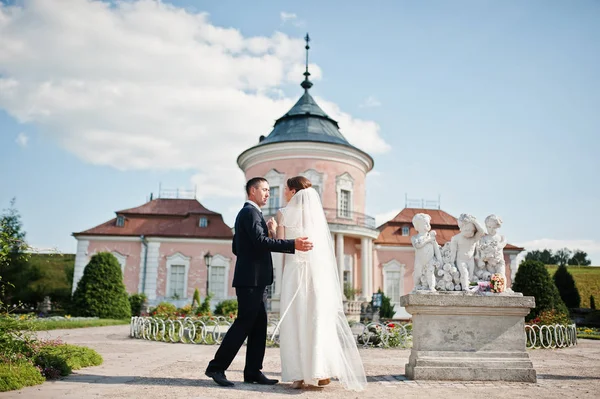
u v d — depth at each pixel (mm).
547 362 9641
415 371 6418
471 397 5195
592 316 28797
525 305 6664
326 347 5652
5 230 7688
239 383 5895
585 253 78688
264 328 6031
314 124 30750
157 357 9609
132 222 35406
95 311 25234
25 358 6059
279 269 25859
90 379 6102
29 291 35562
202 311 21703
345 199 29641
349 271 29750
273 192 29062
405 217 38375
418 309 6648
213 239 34688
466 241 7250
